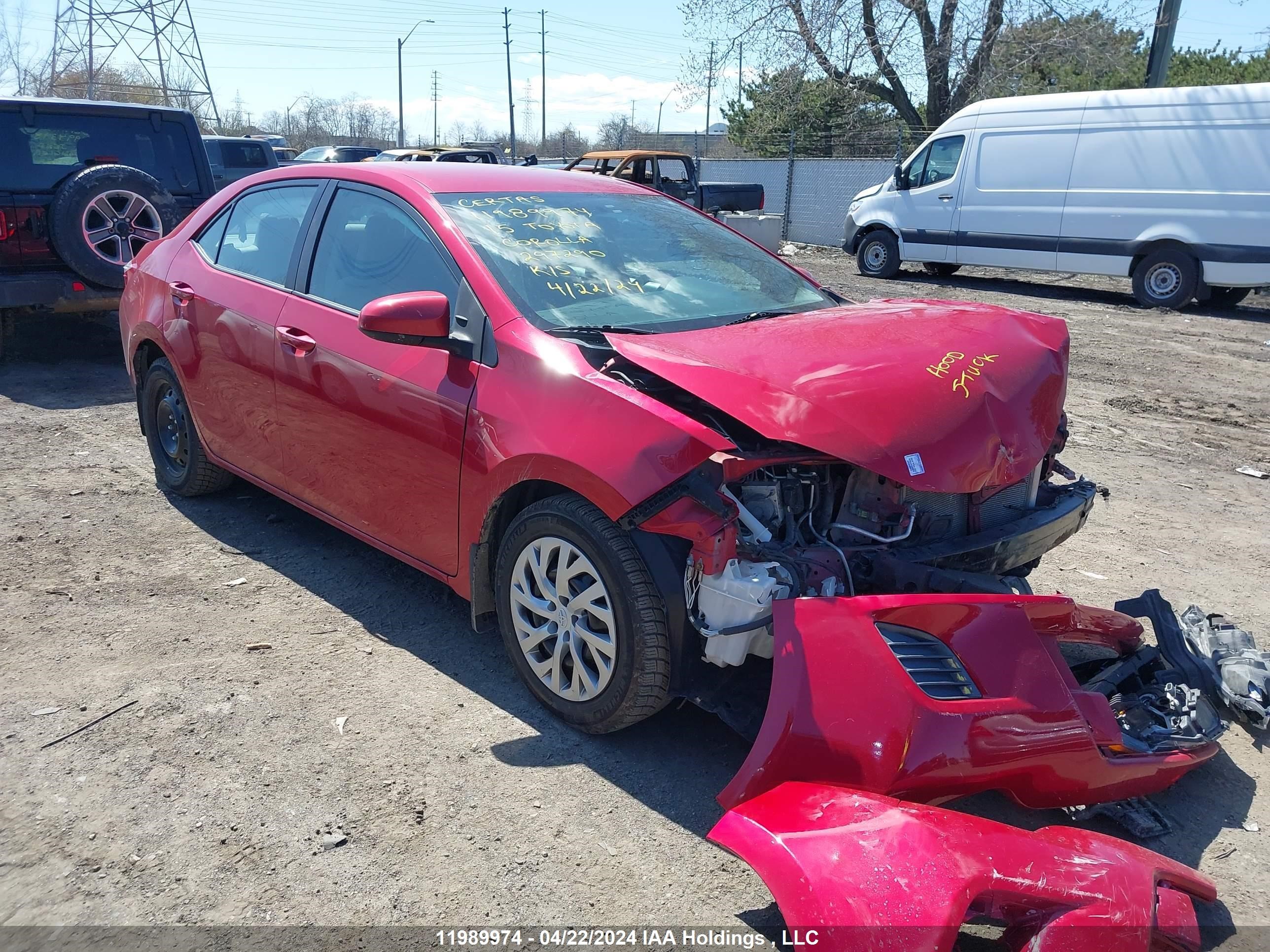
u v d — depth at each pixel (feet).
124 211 25.34
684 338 10.72
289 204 14.33
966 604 8.69
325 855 8.58
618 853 8.78
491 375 10.73
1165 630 11.62
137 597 13.34
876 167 68.74
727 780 9.89
